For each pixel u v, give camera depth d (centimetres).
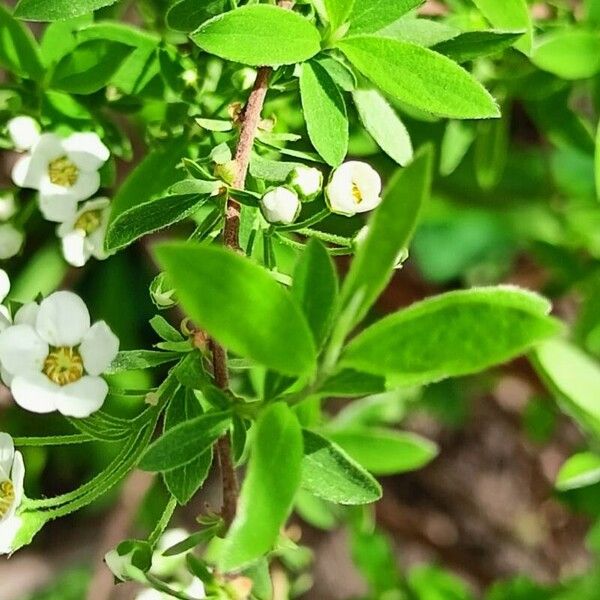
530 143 27
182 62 18
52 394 15
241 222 16
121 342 25
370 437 22
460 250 32
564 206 27
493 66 20
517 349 13
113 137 18
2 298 16
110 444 28
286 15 15
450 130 21
